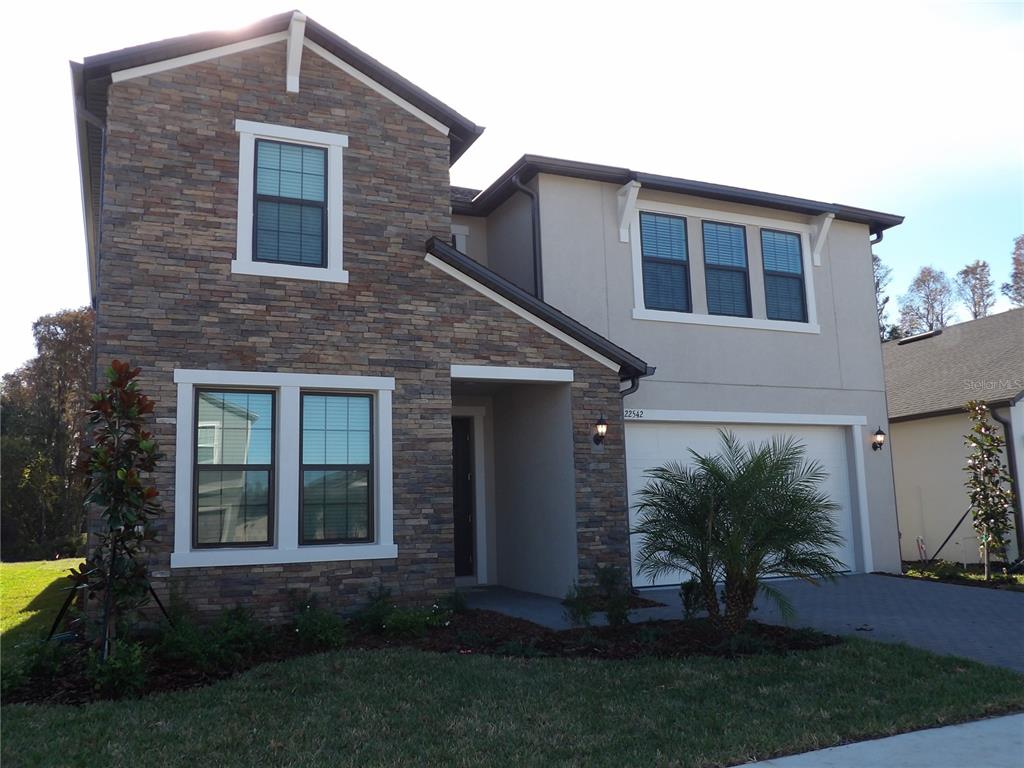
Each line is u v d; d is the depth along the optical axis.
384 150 11.20
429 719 6.32
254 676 7.52
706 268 14.94
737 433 14.77
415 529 10.55
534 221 13.71
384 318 10.81
